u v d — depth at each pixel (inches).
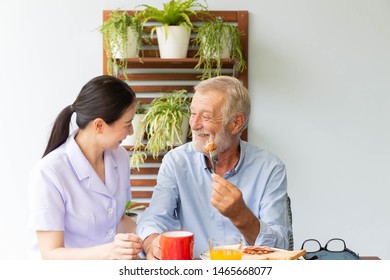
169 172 68.3
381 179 103.5
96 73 102.6
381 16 101.9
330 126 102.9
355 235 104.0
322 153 103.2
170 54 94.3
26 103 102.7
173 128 90.8
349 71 102.5
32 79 102.3
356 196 103.7
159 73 102.4
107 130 60.0
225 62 96.0
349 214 103.9
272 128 102.7
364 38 102.0
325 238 104.0
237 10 101.1
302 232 103.9
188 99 100.3
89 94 58.8
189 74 102.2
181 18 96.0
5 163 103.0
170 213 66.1
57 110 102.7
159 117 91.5
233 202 54.1
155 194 67.3
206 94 63.1
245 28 100.6
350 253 71.4
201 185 67.5
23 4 101.5
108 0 101.7
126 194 69.7
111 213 64.1
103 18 100.6
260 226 57.0
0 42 101.9
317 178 103.3
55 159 60.0
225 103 62.6
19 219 103.4
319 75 102.4
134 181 102.5
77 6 101.7
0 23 101.7
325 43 102.0
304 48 102.0
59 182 58.4
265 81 102.1
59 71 102.3
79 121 60.9
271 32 101.9
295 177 103.3
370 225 104.0
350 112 102.9
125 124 60.4
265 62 102.0
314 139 103.0
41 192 57.0
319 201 103.7
